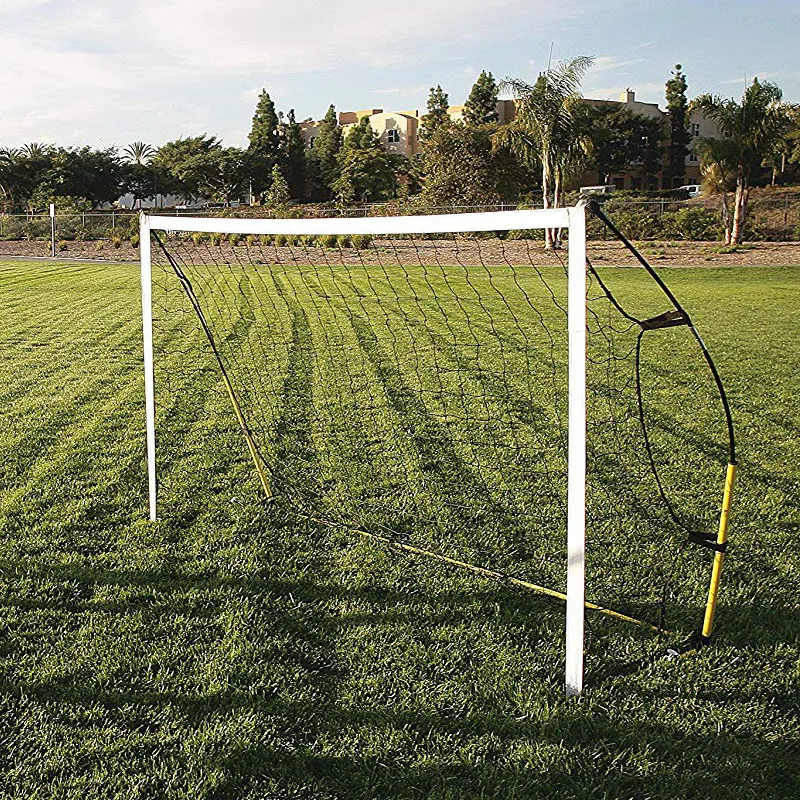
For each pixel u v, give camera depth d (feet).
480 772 8.51
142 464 18.20
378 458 18.88
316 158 207.62
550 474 17.75
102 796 8.11
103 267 74.08
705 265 74.08
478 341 33.55
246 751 8.77
